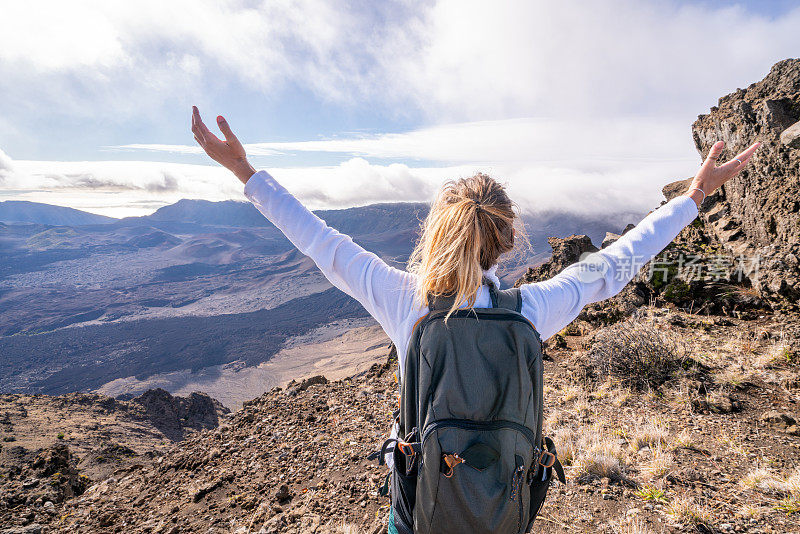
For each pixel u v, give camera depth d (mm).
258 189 1406
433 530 1115
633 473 3992
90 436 53062
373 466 5090
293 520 4277
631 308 8445
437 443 1118
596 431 4785
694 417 4852
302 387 8516
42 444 44938
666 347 6016
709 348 6305
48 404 74000
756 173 8820
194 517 4871
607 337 6520
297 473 5316
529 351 1166
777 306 7031
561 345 7836
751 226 8789
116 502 6039
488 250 1229
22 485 7996
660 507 3508
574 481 4016
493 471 1095
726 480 3793
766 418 4629
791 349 5777
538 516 3654
